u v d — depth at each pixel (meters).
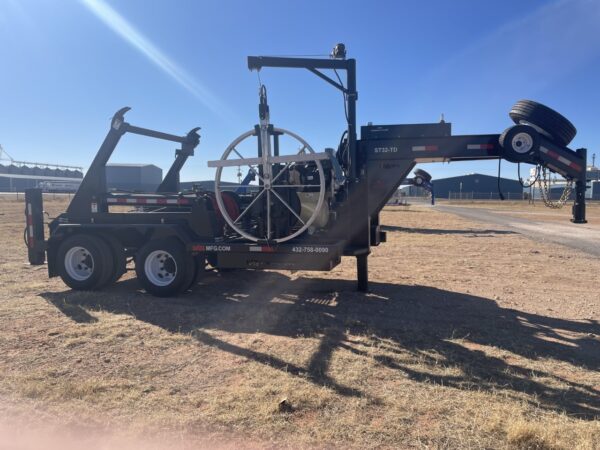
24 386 3.86
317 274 9.33
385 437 3.18
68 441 3.10
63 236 7.75
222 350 4.84
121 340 5.11
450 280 8.84
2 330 5.39
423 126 7.06
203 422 3.33
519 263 10.96
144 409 3.53
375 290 7.86
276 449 3.03
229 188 7.32
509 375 4.28
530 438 3.12
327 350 4.86
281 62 6.74
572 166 6.50
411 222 25.72
